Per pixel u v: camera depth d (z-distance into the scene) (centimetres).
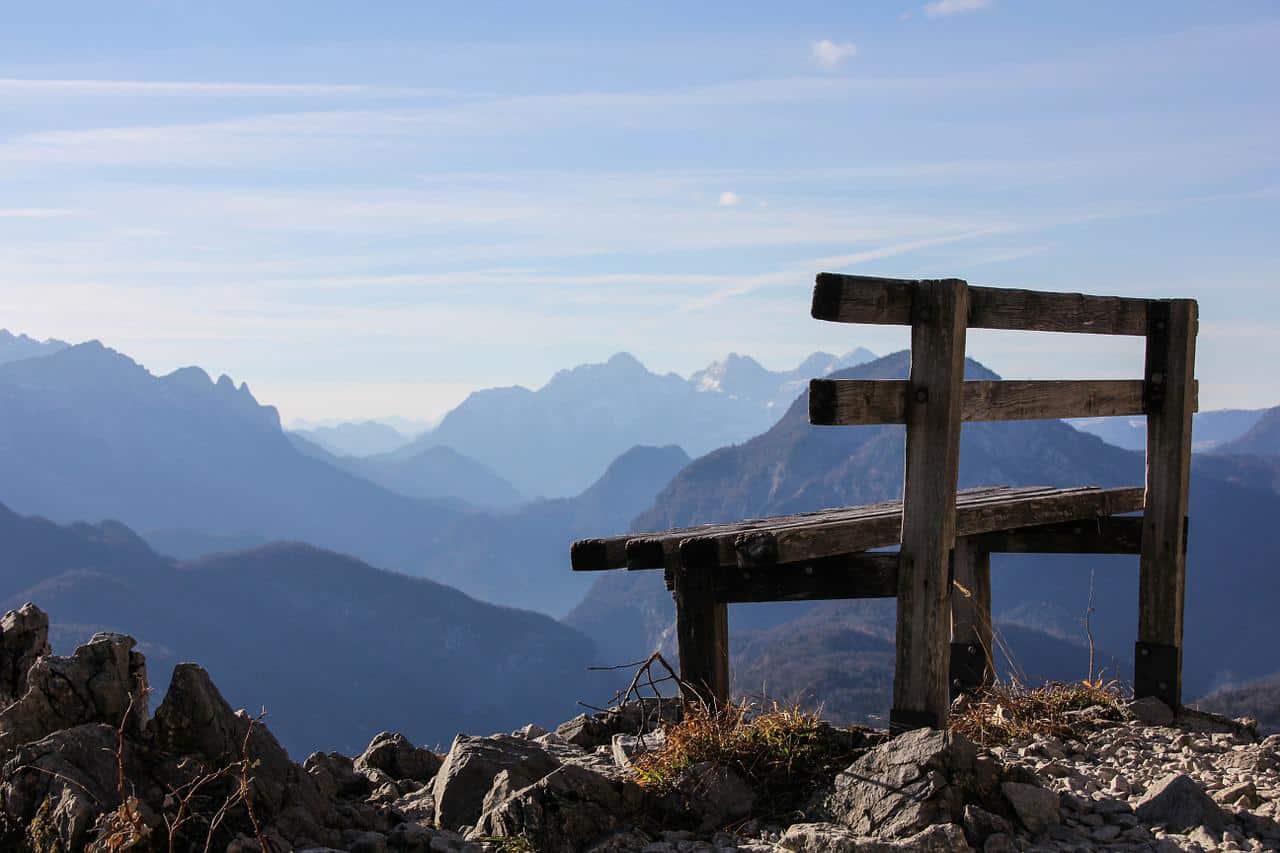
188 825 334
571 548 430
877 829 348
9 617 385
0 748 342
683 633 420
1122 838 357
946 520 383
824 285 370
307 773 360
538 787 355
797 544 382
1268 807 373
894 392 384
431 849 346
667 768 375
